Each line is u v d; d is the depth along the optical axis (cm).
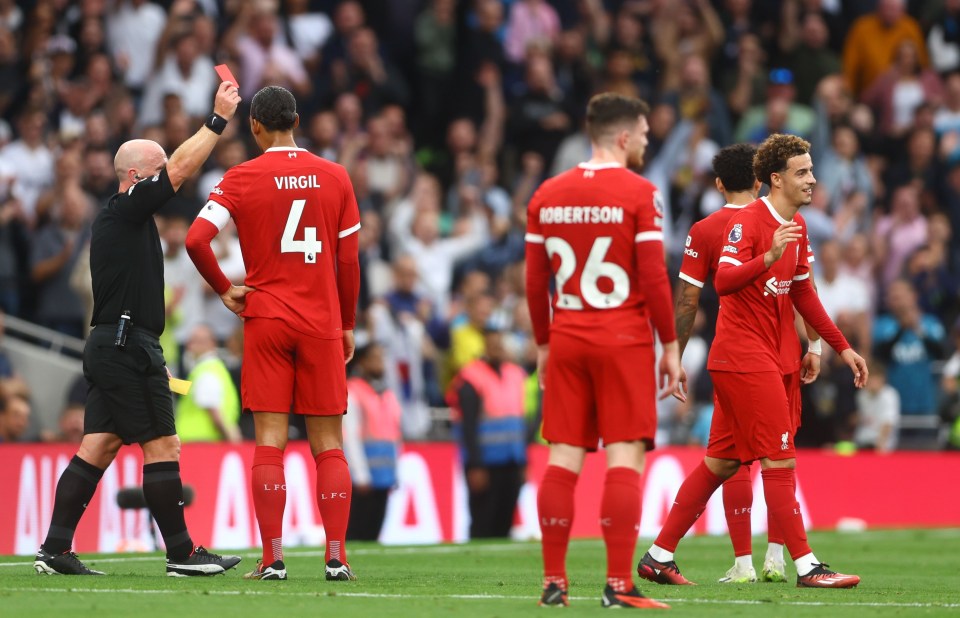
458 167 6372
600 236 2092
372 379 4612
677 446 5100
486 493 4709
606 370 2086
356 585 2461
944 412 5891
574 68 6981
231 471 4303
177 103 5569
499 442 4691
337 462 2564
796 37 7300
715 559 3653
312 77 6431
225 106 2581
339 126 6106
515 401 4734
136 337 2588
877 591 2567
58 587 2331
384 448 4581
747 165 2744
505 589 2453
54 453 4116
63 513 2628
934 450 5803
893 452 5584
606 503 2083
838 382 5572
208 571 2620
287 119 2564
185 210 5209
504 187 6644
